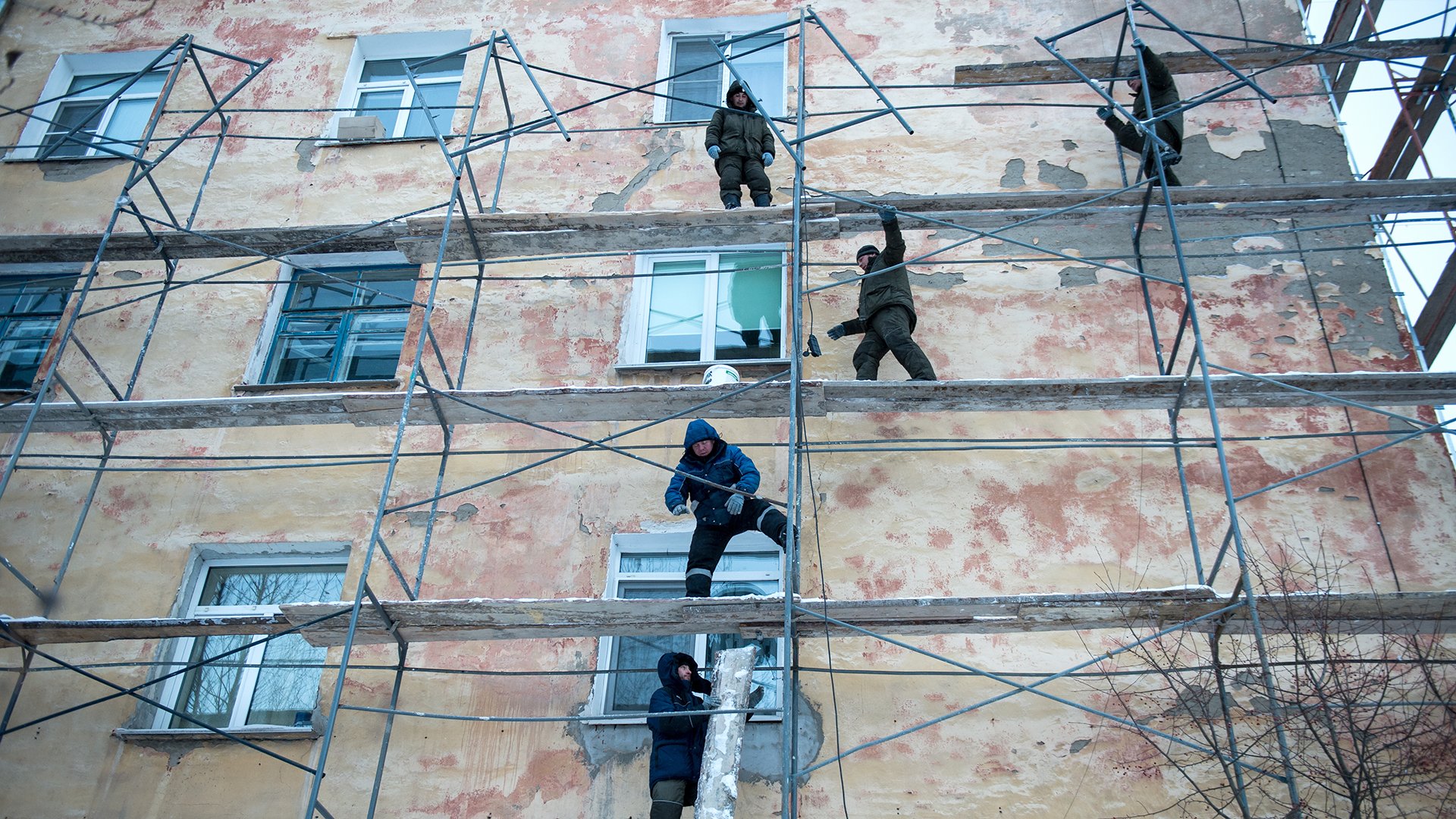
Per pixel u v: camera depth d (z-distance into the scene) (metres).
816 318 10.06
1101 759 7.75
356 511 9.43
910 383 8.23
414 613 7.75
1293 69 11.05
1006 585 8.54
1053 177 10.66
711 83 12.02
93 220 11.58
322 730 8.41
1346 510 8.62
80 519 9.25
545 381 9.98
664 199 10.95
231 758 8.38
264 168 11.69
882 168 10.91
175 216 11.47
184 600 9.20
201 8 13.10
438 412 8.56
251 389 10.24
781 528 7.79
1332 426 9.02
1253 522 8.62
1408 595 7.05
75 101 12.79
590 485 9.31
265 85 12.38
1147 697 7.93
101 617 9.09
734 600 7.43
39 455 8.77
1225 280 9.87
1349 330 9.49
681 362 10.17
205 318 10.75
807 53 11.84
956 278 10.13
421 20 12.67
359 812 8.06
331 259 11.19
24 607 9.19
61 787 8.36
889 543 8.80
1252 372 9.35
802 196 9.66
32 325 11.20
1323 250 9.28
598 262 10.68
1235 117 10.86
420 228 9.38
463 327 10.38
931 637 8.31
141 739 8.51
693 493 8.16
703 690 7.83
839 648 8.37
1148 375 9.45
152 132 11.38
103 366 10.53
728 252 10.70
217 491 9.64
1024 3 11.86
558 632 7.86
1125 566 8.54
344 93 12.28
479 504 9.34
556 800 7.97
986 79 10.83
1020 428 9.21
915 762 7.86
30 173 11.95
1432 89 10.24
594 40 12.25
